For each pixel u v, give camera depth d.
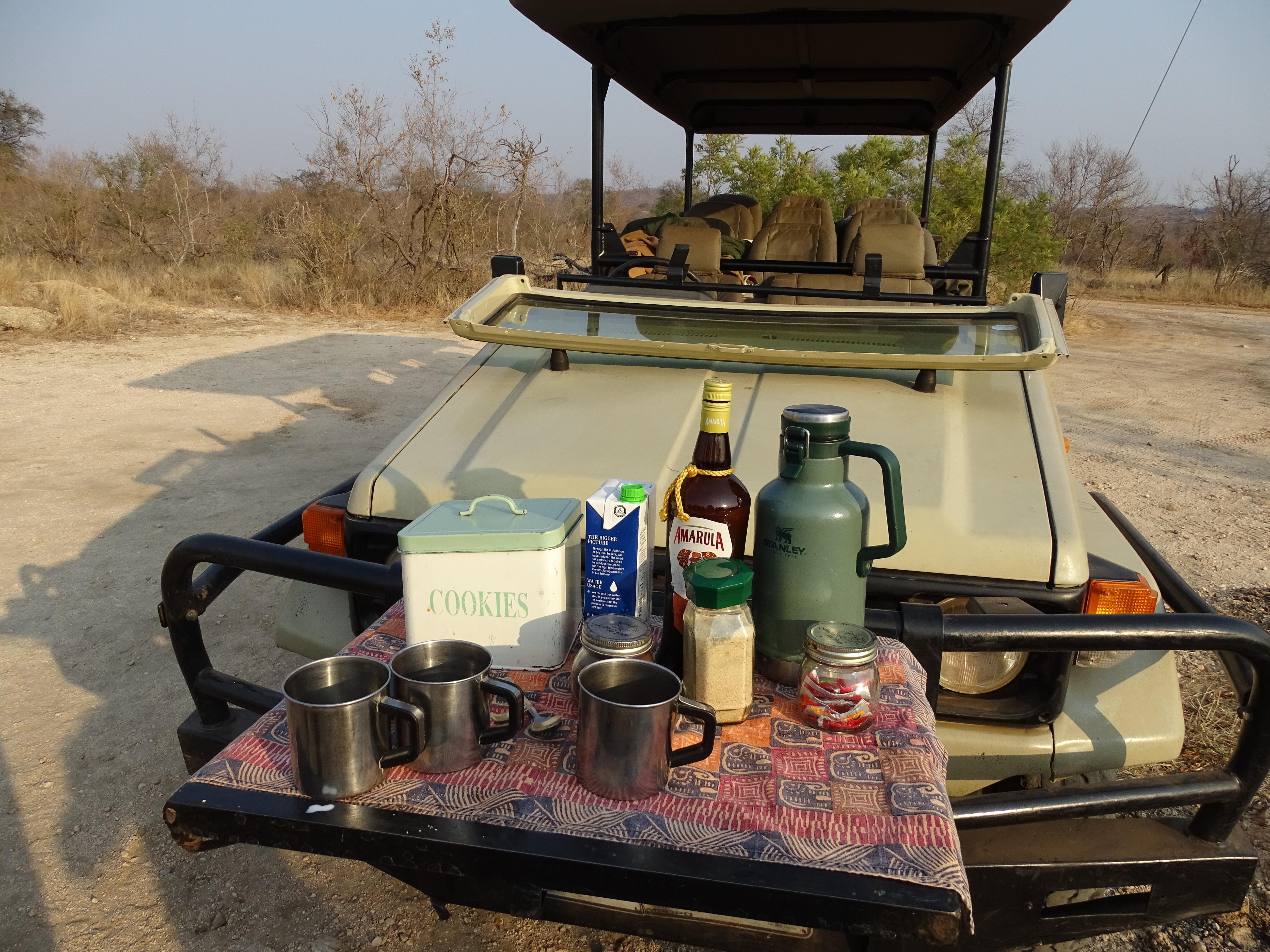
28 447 6.50
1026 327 2.73
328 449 6.70
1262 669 1.68
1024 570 2.04
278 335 12.00
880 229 3.93
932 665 1.71
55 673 3.48
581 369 2.90
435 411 2.68
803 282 4.01
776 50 4.48
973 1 3.10
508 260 3.31
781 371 2.83
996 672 2.06
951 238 13.86
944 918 1.11
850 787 1.32
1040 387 2.67
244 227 18.97
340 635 2.38
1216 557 5.04
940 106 5.66
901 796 1.29
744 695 1.46
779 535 1.55
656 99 5.33
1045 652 1.96
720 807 1.28
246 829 1.28
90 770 2.90
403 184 16.70
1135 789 1.79
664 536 2.19
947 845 1.20
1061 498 2.19
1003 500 2.18
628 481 1.90
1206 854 1.80
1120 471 6.97
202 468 6.12
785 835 1.22
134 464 6.16
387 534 2.31
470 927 2.33
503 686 1.36
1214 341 15.84
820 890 1.14
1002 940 1.84
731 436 2.47
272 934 2.28
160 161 19.61
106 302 12.73
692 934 1.71
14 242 17.11
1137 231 38.59
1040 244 14.10
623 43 4.19
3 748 3.01
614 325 2.91
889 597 2.08
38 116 39.44
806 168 14.62
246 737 1.45
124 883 2.43
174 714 3.23
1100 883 1.79
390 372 9.84
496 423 2.58
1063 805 1.78
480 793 1.31
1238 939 2.30
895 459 1.51
